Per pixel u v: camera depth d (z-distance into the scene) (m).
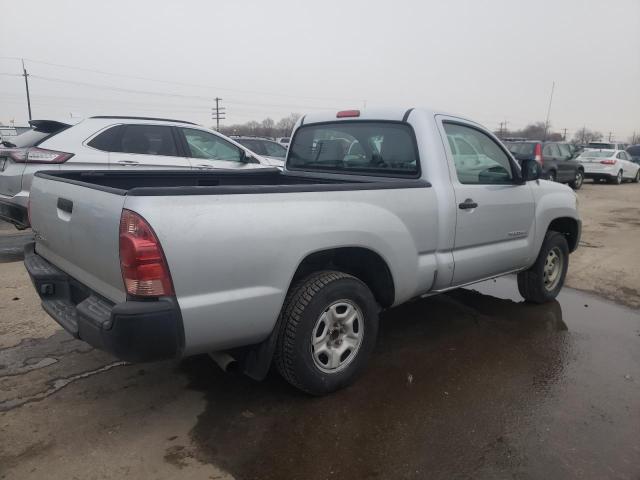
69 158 6.26
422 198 3.58
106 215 2.53
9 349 3.81
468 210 3.91
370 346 3.40
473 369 3.69
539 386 3.45
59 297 3.25
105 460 2.59
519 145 16.58
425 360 3.83
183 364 3.65
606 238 8.96
